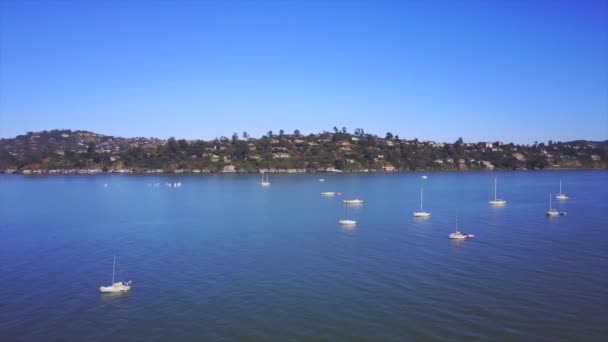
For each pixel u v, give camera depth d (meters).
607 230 101.19
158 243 90.31
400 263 72.75
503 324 49.28
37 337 48.00
